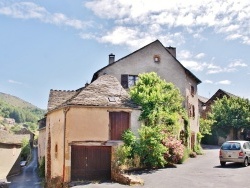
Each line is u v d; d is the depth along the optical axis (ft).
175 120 76.43
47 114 82.64
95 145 64.44
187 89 105.91
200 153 108.58
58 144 68.33
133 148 67.36
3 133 102.12
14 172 106.22
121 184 56.95
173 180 56.49
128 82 97.19
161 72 100.68
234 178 57.26
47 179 76.74
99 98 67.36
